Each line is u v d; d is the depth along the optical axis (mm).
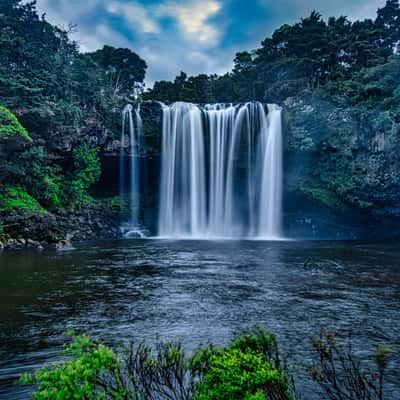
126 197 41500
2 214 26047
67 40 46188
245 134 39469
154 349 6461
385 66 36562
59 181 34594
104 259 19094
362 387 4250
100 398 3227
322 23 51219
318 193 36781
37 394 2844
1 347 6688
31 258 19391
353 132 35125
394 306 9711
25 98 31891
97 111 38688
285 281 13117
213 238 36906
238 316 8766
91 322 8250
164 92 59438
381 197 34406
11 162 28359
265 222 38906
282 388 3186
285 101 40938
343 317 8703
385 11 60531
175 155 41094
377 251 23766
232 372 3088
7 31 36406
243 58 56750
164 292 11320
